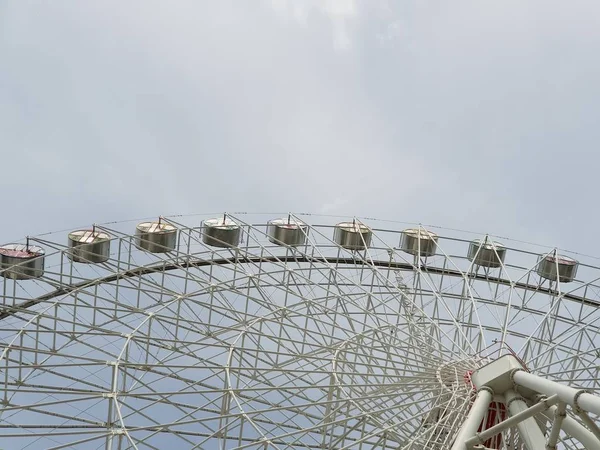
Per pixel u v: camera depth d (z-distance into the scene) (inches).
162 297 1531.7
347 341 1378.0
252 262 1697.8
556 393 1025.5
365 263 1668.3
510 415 1219.9
